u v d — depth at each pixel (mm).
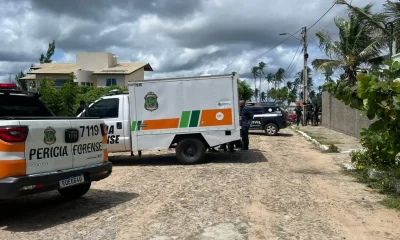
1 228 5758
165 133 11656
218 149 14797
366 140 6773
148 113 11656
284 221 5898
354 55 24422
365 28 22688
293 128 26828
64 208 6836
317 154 13898
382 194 7641
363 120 17391
